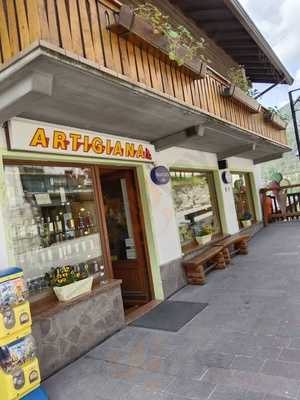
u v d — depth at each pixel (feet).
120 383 10.66
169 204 20.90
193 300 17.65
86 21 10.22
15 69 8.98
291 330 12.44
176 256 20.45
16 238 12.60
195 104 15.98
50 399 10.27
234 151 28.25
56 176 14.53
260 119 26.35
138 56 12.43
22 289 9.89
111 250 20.15
